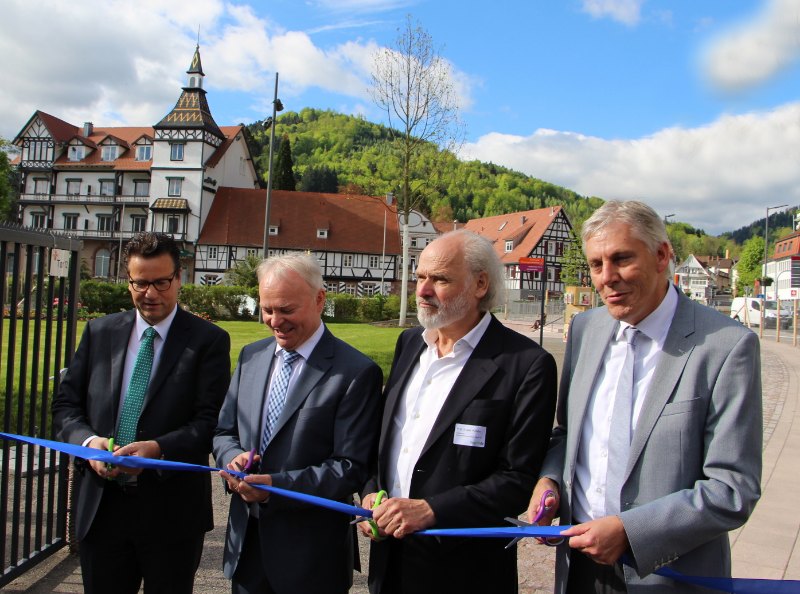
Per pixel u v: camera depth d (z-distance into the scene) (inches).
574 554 94.2
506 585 99.7
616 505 84.8
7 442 134.2
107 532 112.1
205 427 116.1
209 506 122.3
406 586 97.9
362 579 152.0
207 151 2196.1
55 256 149.7
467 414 96.5
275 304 104.1
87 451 102.8
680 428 81.7
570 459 92.4
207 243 2135.8
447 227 3088.1
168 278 115.3
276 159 3206.2
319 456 104.2
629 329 90.0
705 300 2541.8
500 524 92.7
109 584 114.3
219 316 1353.3
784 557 173.2
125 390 117.6
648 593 82.3
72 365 122.1
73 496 154.6
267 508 100.0
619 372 90.9
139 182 2338.8
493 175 5398.6
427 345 108.1
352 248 2207.2
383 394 111.2
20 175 2458.2
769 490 234.8
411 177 1041.5
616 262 85.7
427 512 90.5
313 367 107.4
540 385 96.6
